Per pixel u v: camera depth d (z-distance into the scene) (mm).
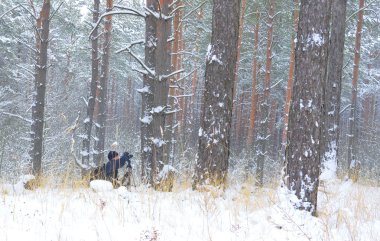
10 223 4355
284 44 24578
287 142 5578
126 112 41438
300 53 5473
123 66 34344
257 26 21172
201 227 4535
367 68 34375
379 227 4676
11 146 17375
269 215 4719
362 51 28047
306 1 5457
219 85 6887
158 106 7734
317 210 5613
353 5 19594
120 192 5730
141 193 5949
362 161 27266
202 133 6922
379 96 40875
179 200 5684
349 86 29734
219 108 6852
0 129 18312
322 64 5383
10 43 20781
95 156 16875
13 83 21219
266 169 19594
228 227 4578
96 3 16281
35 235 4012
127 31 32156
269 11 19281
